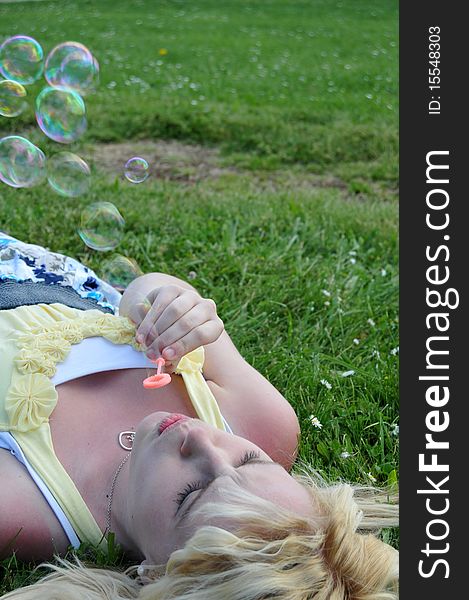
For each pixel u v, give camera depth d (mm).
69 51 2553
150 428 1549
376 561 1446
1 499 1601
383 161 4738
